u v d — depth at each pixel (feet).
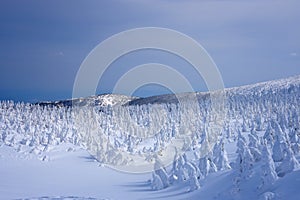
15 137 198.18
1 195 96.78
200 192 88.99
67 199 91.20
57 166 151.64
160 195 95.04
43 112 275.59
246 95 390.21
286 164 74.95
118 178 126.41
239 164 86.53
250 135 100.27
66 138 199.72
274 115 214.90
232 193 78.43
